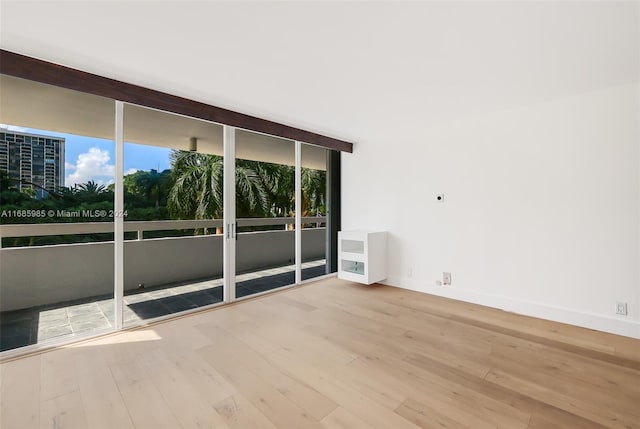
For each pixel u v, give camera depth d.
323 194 5.06
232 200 3.71
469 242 3.75
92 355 2.40
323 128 4.15
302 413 1.74
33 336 2.71
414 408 1.78
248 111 3.46
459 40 1.98
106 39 1.98
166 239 4.23
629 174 2.73
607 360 2.34
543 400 1.86
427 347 2.56
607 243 2.85
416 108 3.35
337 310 3.48
